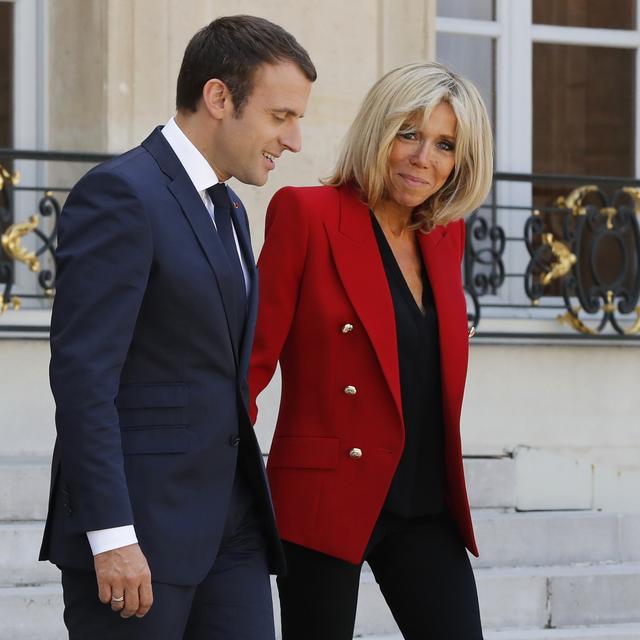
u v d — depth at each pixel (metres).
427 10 10.06
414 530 5.13
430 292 5.18
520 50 10.88
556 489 9.57
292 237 5.05
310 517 4.97
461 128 4.99
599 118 11.07
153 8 9.45
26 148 9.92
